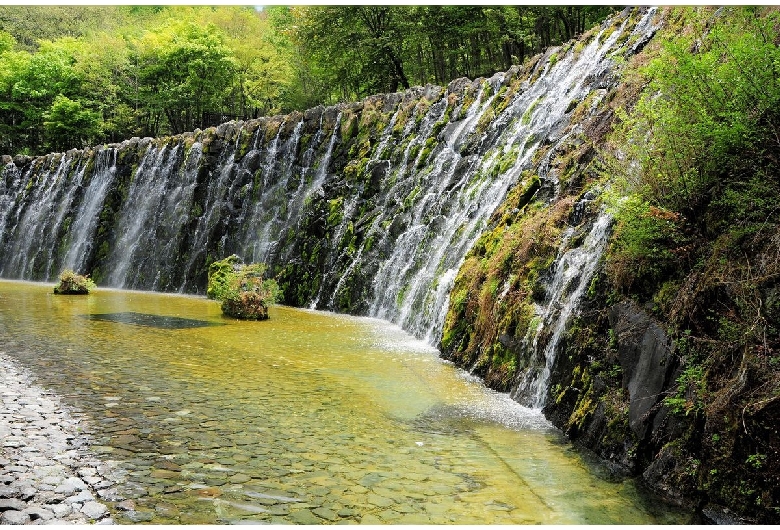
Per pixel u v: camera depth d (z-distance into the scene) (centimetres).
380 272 1920
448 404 827
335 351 1205
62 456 572
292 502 502
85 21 6372
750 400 485
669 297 626
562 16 2980
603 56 1486
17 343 1118
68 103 4512
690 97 641
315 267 2214
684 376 559
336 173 2480
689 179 641
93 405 743
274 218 2566
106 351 1085
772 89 578
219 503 493
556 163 1198
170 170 2984
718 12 838
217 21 4991
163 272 2709
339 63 3581
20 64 4888
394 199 2112
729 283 553
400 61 3375
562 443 675
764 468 464
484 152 1830
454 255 1530
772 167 589
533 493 538
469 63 4025
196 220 2755
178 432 662
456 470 589
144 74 4578
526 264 1008
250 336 1356
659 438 569
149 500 491
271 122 2814
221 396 820
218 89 4572
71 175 3403
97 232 3047
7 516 446
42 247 3250
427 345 1312
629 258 689
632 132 766
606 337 707
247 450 619
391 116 2486
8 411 696
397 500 515
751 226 571
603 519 486
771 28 643
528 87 1861
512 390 876
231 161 2816
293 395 847
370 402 827
